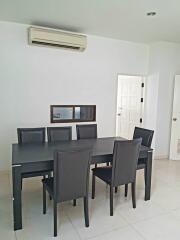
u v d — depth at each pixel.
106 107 4.71
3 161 3.87
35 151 2.65
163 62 4.76
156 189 3.34
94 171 2.93
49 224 2.38
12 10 3.12
